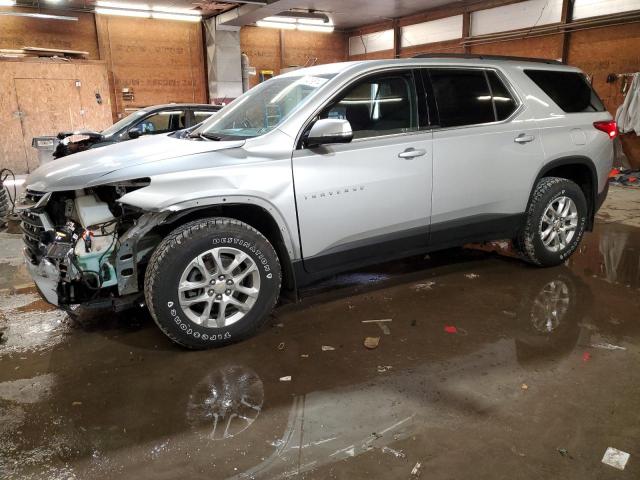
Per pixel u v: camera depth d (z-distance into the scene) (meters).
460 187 3.64
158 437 2.24
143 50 14.35
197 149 3.00
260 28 16.38
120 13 13.55
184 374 2.77
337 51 18.06
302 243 3.13
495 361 2.83
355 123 3.26
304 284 3.26
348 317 3.47
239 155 2.95
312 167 3.07
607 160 4.38
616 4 10.43
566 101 4.20
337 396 2.53
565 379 2.63
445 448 2.13
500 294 3.81
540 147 3.95
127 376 2.76
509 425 2.27
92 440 2.23
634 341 3.04
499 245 4.51
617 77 10.52
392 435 2.22
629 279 4.11
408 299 3.76
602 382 2.60
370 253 3.43
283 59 16.95
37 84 12.10
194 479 1.98
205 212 3.06
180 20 14.66
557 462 2.03
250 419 2.35
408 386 2.61
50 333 3.32
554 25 11.53
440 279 4.16
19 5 12.59
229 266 2.94
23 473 2.03
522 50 12.48
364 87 3.31
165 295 2.78
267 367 2.83
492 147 3.72
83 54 12.64
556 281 4.07
